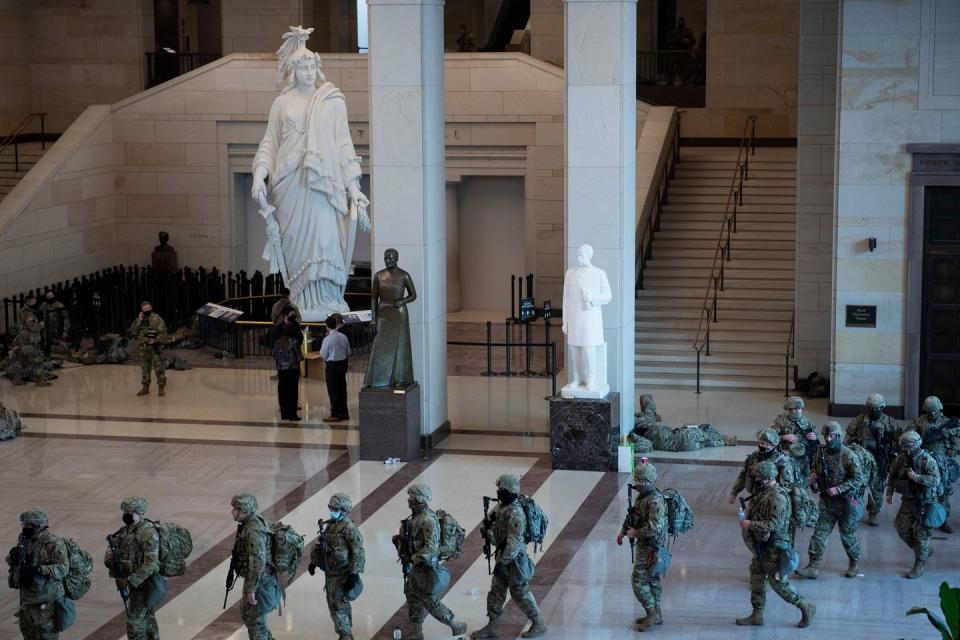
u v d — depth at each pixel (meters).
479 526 17.55
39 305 28.92
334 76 32.00
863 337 22.70
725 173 30.12
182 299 30.77
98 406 24.20
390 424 20.59
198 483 19.59
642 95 35.38
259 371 26.95
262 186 26.95
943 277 22.41
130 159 33.00
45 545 13.09
